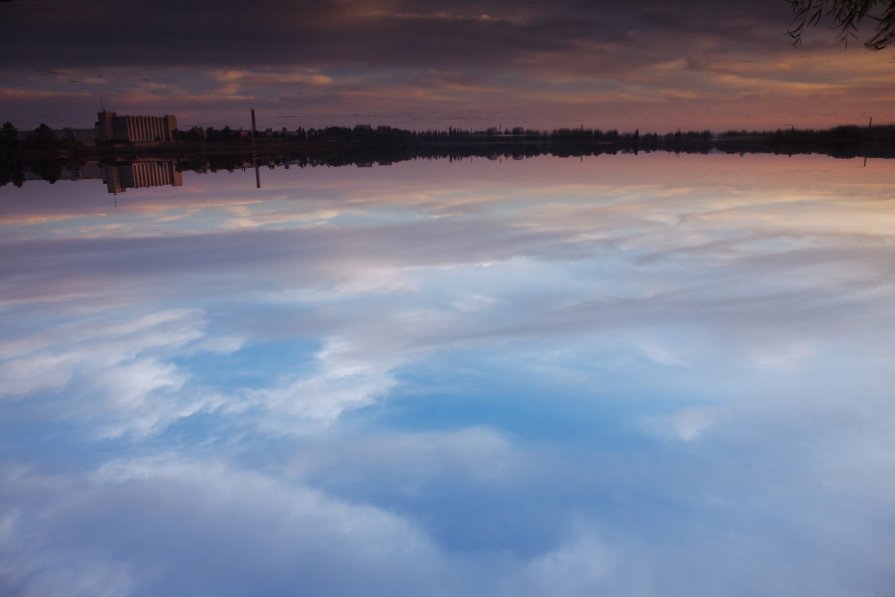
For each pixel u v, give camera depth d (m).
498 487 2.69
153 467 2.88
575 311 5.11
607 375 3.81
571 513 2.48
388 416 3.36
